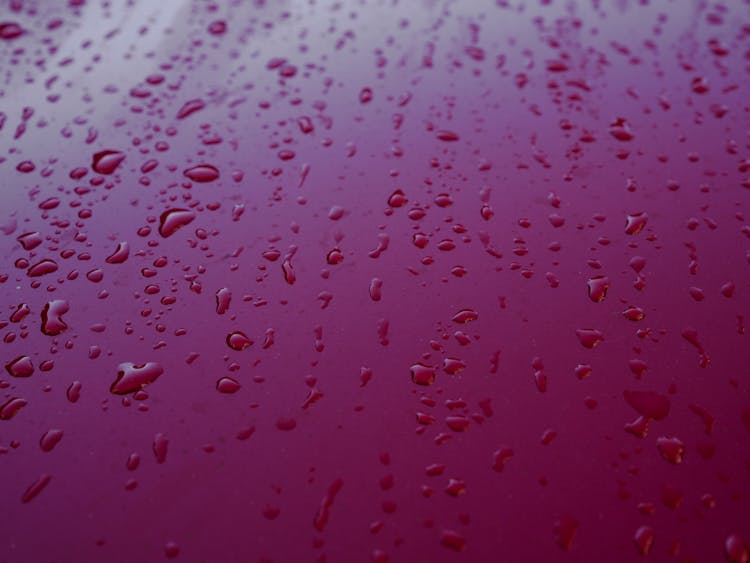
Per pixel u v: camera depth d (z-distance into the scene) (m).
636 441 0.11
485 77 0.18
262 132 0.16
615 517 0.11
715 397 0.12
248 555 0.10
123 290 0.13
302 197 0.15
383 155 0.16
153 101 0.17
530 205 0.15
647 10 0.20
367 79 0.18
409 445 0.11
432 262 0.14
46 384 0.12
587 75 0.18
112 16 0.20
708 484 0.11
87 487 0.11
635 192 0.15
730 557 0.10
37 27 0.19
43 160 0.16
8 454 0.11
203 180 0.15
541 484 0.11
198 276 0.13
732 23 0.19
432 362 0.12
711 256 0.13
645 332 0.12
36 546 0.10
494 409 0.12
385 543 0.10
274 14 0.20
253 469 0.11
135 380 0.12
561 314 0.13
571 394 0.12
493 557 0.10
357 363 0.12
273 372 0.12
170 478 0.11
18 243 0.14
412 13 0.20
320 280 0.13
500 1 0.20
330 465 0.11
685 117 0.16
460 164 0.15
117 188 0.15
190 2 0.20
